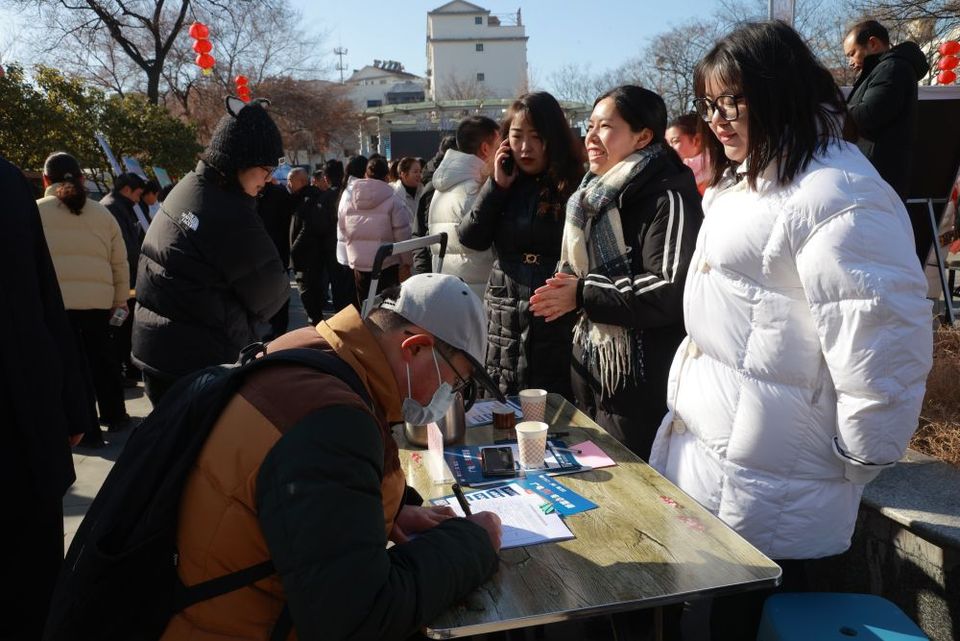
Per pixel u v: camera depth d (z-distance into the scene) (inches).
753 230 66.8
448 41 2568.9
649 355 91.6
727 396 71.2
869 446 62.8
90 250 170.9
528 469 77.0
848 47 159.5
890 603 72.1
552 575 56.7
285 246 303.6
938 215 181.2
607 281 91.4
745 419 69.7
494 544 56.4
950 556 79.4
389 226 236.8
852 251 60.6
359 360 52.5
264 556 46.9
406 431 86.6
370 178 236.8
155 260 112.0
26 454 76.5
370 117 1437.0
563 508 67.6
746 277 68.6
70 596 46.8
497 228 114.1
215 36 989.2
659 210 88.9
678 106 814.5
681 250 87.0
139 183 237.5
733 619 80.6
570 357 110.2
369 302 57.9
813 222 62.6
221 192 110.0
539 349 110.4
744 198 69.2
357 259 238.5
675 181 90.7
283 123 1298.0
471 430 90.4
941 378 112.4
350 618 42.9
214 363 113.4
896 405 61.5
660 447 83.1
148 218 278.4
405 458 82.0
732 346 70.4
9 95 446.6
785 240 64.5
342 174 316.8
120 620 47.4
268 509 43.8
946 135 176.6
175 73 1017.5
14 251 75.0
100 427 187.5
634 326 89.0
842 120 66.9
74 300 169.9
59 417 78.9
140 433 51.9
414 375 53.8
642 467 76.7
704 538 61.7
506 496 70.5
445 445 84.9
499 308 113.6
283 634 47.1
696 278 75.0
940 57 351.9
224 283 112.2
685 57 807.1
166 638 48.1
